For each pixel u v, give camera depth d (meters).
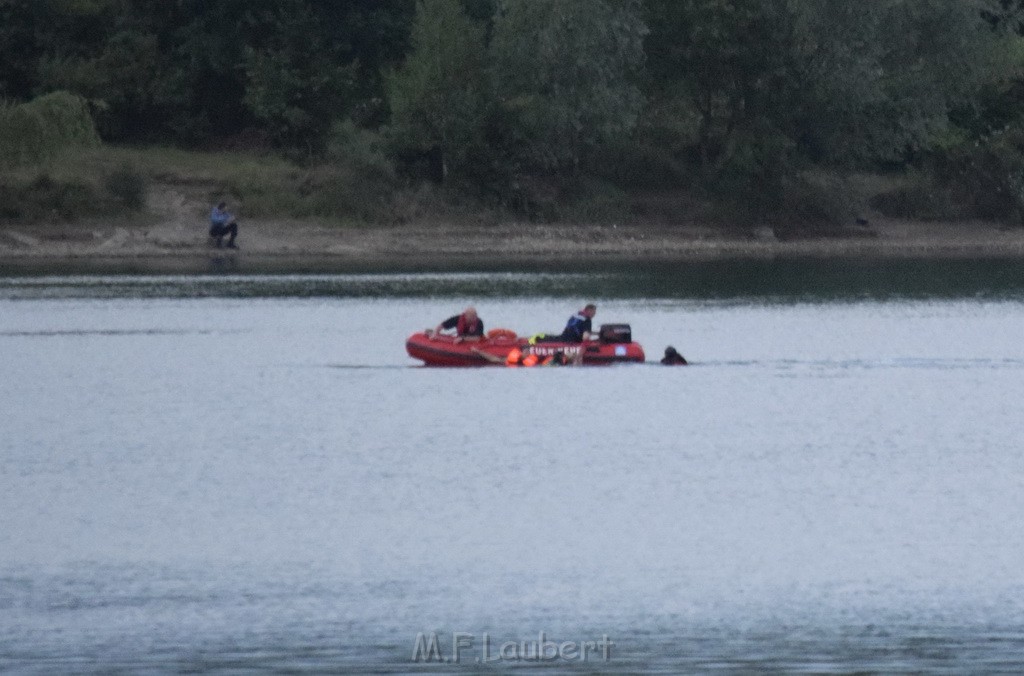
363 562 109.94
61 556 111.25
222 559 110.50
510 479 133.62
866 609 100.94
